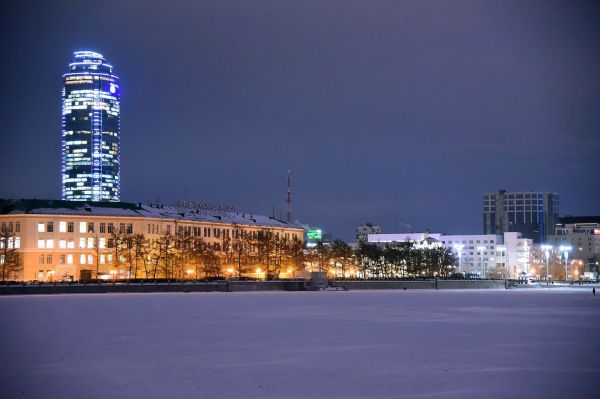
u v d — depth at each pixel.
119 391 63.47
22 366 74.88
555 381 67.25
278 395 62.12
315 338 97.69
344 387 65.00
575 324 117.56
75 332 103.38
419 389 64.12
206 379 68.56
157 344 91.19
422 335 101.44
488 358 80.00
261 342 93.50
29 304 160.38
